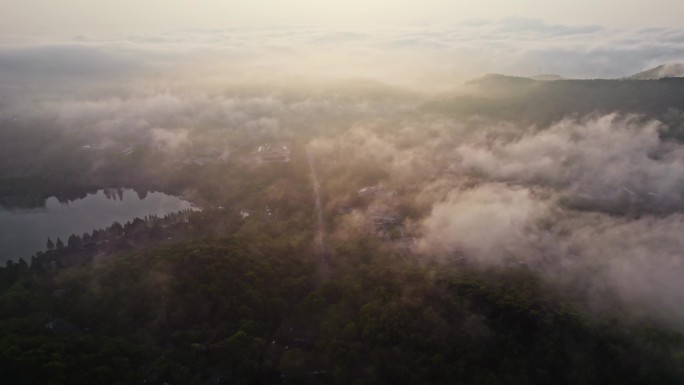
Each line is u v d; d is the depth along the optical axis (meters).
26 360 170.88
